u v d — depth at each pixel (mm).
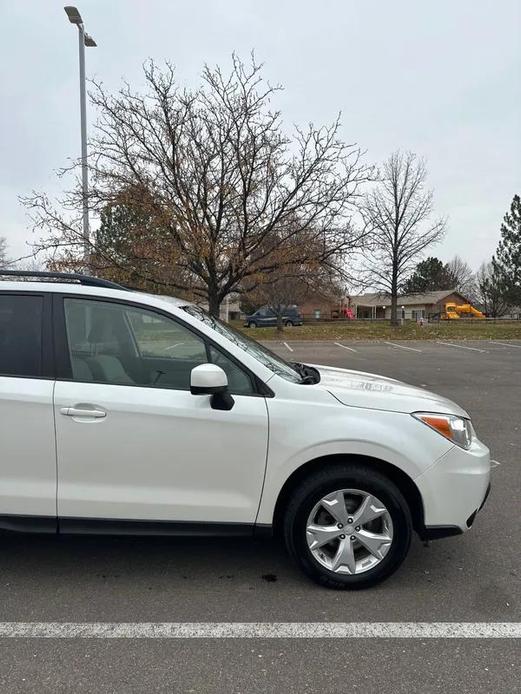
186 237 8602
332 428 3111
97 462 3148
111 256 9109
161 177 8766
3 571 3473
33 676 2471
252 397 3182
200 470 3150
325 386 3346
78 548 3807
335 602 3100
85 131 11875
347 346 21391
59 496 3170
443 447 3184
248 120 8875
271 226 8930
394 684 2426
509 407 8719
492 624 2885
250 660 2592
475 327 31969
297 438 3115
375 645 2709
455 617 2949
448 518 3188
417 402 3314
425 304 73000
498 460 5840
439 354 17609
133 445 3127
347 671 2514
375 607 3047
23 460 3162
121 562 3598
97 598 3141
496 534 4012
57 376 3213
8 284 3344
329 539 3197
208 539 3943
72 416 3131
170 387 3232
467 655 2629
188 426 3123
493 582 3328
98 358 3293
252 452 3139
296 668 2535
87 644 2709
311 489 3148
